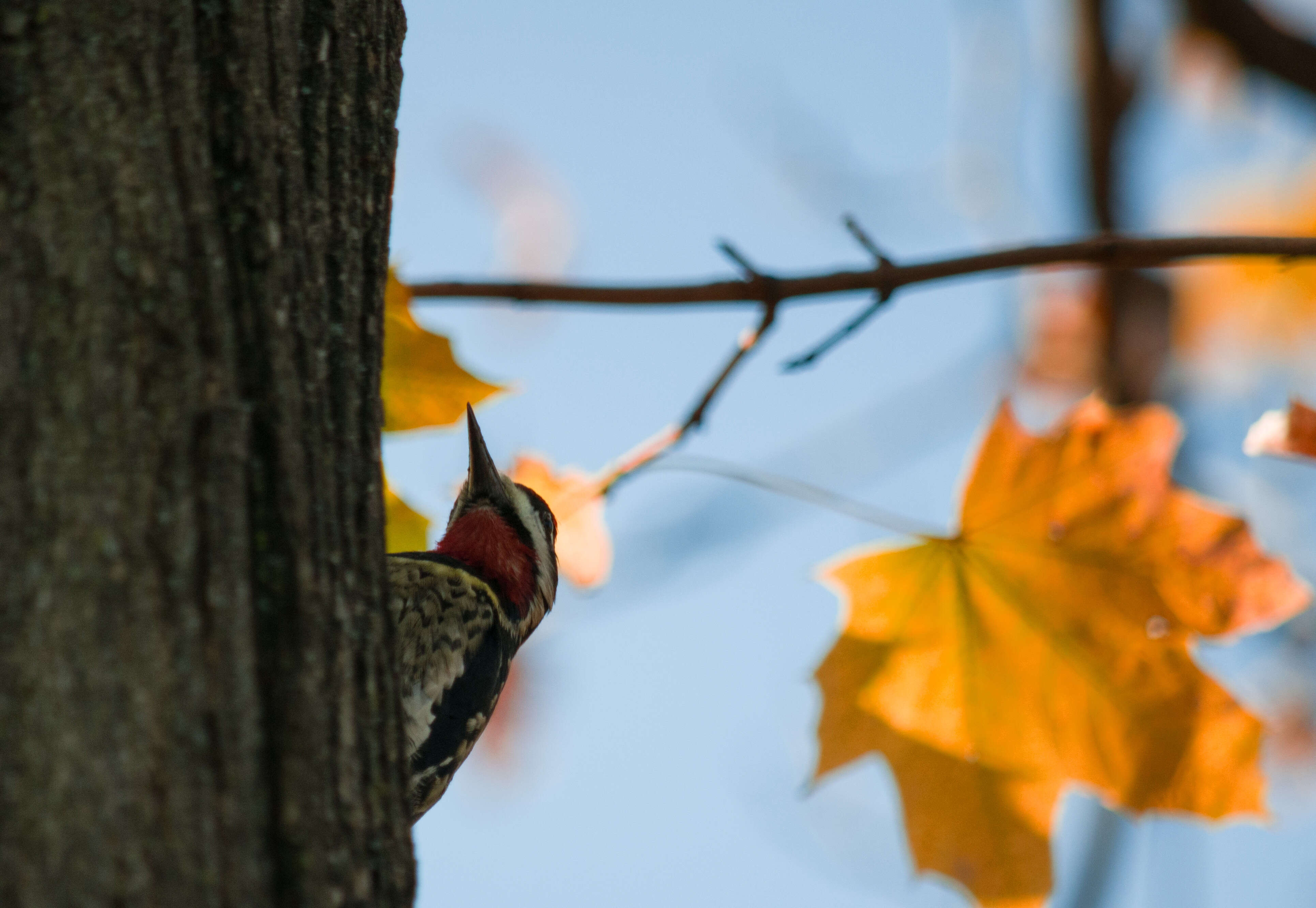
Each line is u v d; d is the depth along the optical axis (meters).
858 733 3.77
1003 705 3.77
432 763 3.77
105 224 3.36
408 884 3.40
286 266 3.60
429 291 3.74
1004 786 3.77
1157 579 3.75
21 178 3.36
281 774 3.17
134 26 3.54
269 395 3.46
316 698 3.29
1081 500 3.76
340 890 3.18
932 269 3.74
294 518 3.40
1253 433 3.73
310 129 3.64
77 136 3.40
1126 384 3.99
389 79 3.66
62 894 2.88
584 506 3.76
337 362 3.63
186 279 3.41
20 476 3.15
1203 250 3.73
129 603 3.12
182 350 3.35
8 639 3.04
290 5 3.64
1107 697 3.76
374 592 3.61
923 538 3.76
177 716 3.08
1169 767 3.76
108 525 3.15
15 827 2.92
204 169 3.53
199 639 3.16
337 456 3.60
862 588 3.77
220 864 3.01
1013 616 3.76
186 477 3.26
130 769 2.99
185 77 3.58
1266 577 3.75
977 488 3.76
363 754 3.39
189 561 3.20
